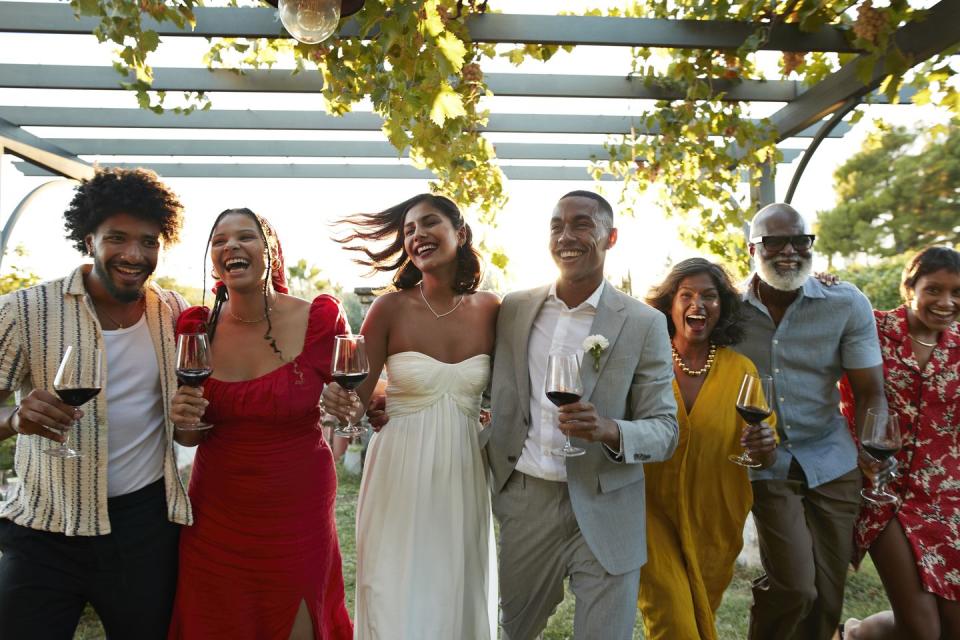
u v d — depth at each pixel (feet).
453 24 10.87
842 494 9.99
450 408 8.84
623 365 8.32
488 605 9.21
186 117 16.51
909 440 9.87
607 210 8.59
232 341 8.21
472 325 9.24
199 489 7.90
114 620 7.42
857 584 13.92
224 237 8.03
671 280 9.73
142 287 7.36
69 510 6.96
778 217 9.86
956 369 9.70
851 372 10.10
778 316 10.34
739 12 11.53
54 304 7.16
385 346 9.21
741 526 9.28
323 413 8.71
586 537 8.02
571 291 8.69
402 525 8.51
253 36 10.94
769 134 14.85
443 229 8.95
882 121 14.79
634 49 14.10
